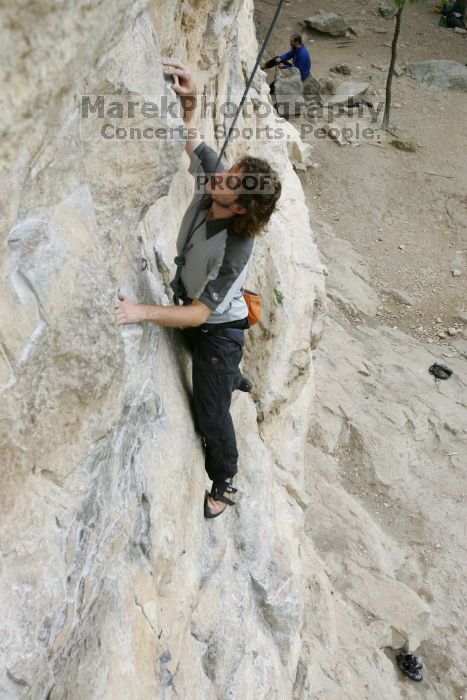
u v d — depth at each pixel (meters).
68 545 2.13
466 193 13.50
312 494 8.23
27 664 1.90
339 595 7.07
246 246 2.69
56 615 2.03
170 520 3.06
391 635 7.04
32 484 2.00
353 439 9.32
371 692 6.09
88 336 2.03
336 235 12.71
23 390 1.84
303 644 5.70
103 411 2.22
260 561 4.32
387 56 16.59
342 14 17.81
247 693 3.84
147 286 2.93
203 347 3.05
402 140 14.23
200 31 3.93
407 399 9.98
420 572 8.15
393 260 12.48
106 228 2.38
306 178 13.50
